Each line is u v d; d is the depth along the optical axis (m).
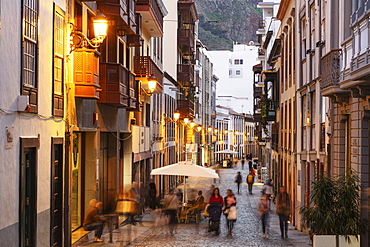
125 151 38.28
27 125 18.03
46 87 20.06
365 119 22.91
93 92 23.72
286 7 47.84
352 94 22.14
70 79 23.03
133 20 31.97
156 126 52.19
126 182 38.16
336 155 26.97
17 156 17.06
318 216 20.61
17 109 16.89
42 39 19.52
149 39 47.50
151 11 39.47
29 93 18.14
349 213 20.50
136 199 32.47
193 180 83.38
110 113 31.72
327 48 28.27
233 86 176.38
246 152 179.62
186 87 78.25
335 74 24.06
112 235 28.77
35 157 18.86
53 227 21.27
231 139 156.00
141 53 42.91
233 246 27.25
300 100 38.91
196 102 97.25
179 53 75.25
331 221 20.25
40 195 19.56
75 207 26.67
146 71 37.72
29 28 18.12
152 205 42.75
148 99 46.84
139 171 42.50
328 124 28.86
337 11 26.25
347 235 20.02
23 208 18.06
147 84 39.41
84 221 26.14
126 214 31.17
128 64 36.16
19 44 17.08
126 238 28.23
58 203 22.28
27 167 18.59
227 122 152.75
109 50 30.41
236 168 116.94
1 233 15.60
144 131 44.19
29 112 18.03
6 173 16.09
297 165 39.31
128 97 30.20
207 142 118.06
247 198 57.22
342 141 26.44
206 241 28.80
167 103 61.56
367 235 21.86
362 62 18.97
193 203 37.72
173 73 69.00
